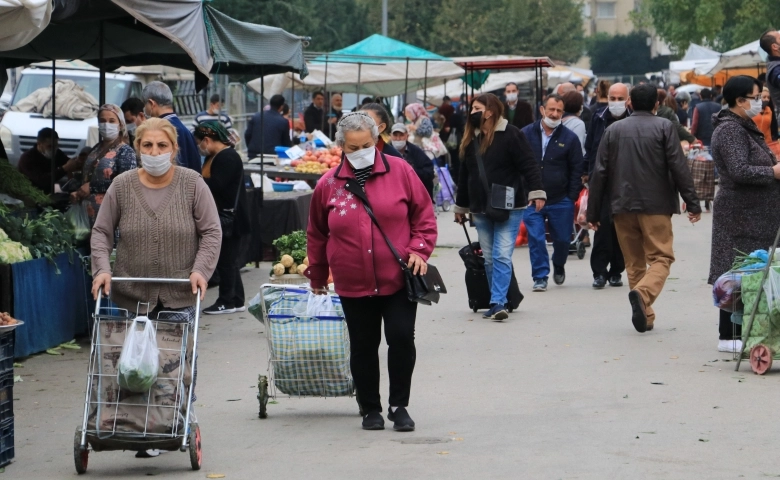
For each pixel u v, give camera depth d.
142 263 19.06
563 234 40.78
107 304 31.98
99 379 18.20
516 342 30.59
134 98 35.38
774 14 164.88
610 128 31.69
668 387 24.55
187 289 19.12
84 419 18.20
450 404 23.50
